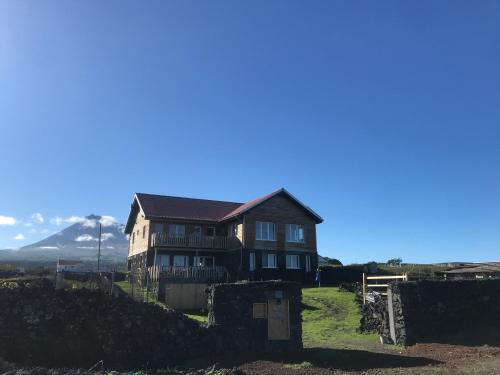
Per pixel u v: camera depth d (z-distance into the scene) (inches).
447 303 831.1
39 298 664.4
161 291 1305.4
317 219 1808.6
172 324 703.1
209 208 1872.5
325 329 961.5
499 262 1478.8
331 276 1766.7
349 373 570.9
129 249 2023.9
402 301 796.6
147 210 1678.2
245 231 1653.5
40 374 544.1
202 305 1157.1
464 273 1384.1
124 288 1266.0
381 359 648.4
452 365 591.5
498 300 877.8
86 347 657.6
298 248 1749.5
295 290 749.3
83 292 685.3
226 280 1483.8
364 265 1705.2
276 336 722.8
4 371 550.6
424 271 1665.8
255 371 590.9
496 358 614.2
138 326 687.1
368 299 973.2
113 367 645.9
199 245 1673.2
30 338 642.8
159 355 681.0
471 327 829.2
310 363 626.8
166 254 1669.5
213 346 703.7
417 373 555.8
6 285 664.4
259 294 735.7
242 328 717.9
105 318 677.9
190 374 567.2
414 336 780.6
